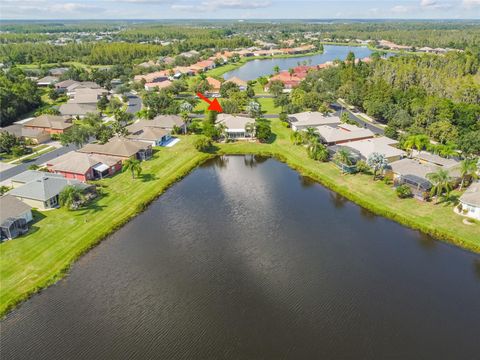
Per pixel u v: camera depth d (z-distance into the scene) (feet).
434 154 313.12
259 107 443.32
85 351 136.67
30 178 258.16
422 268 184.14
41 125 393.29
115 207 238.48
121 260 190.08
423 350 137.18
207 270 182.91
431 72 553.64
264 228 222.07
